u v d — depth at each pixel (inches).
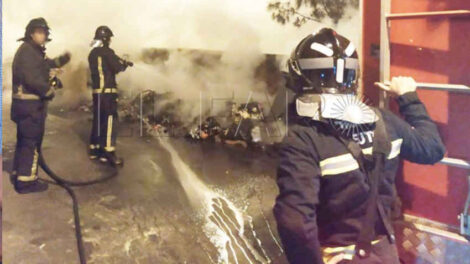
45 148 73.5
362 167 52.1
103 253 76.5
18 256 70.5
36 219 72.5
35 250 71.7
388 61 81.4
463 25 73.4
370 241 52.3
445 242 77.2
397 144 55.8
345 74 55.9
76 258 74.3
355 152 51.9
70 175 76.0
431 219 81.4
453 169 77.7
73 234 75.0
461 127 75.6
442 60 76.3
